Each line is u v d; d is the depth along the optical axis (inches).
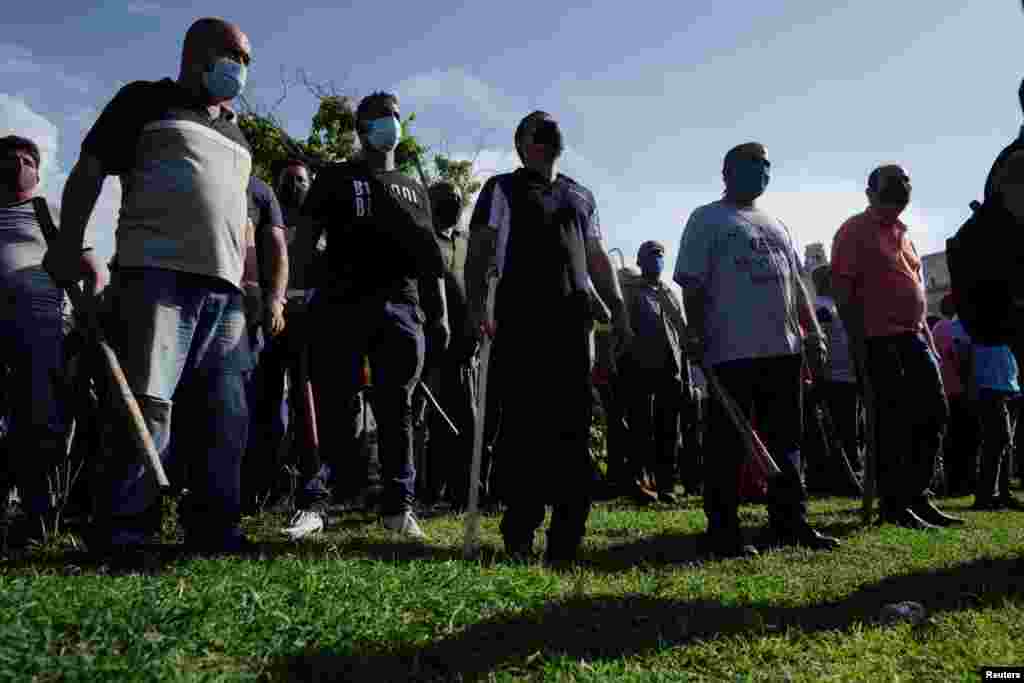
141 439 126.9
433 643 101.6
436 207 258.5
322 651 94.7
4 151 183.0
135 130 142.6
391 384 186.7
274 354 216.7
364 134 188.4
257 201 175.8
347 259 182.5
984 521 247.1
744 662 102.5
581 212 177.6
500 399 170.7
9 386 179.6
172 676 84.6
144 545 138.7
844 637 112.2
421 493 274.1
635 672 96.0
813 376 289.1
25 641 86.6
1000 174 144.8
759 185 201.5
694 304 197.0
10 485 188.1
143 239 141.6
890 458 229.9
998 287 146.8
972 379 302.8
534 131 174.9
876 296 230.8
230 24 152.6
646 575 150.8
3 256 179.8
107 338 143.1
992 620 120.3
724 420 188.4
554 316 168.4
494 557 155.9
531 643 104.4
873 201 235.6
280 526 198.2
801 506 193.3
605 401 321.7
